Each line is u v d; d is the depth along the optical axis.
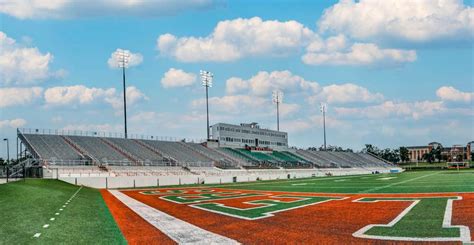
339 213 24.30
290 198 35.81
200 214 25.55
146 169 72.44
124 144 83.06
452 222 19.23
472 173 80.38
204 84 101.56
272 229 18.92
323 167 117.69
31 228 17.70
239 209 27.94
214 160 91.00
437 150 197.88
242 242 15.93
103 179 57.69
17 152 71.25
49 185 46.12
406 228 18.11
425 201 28.98
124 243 15.51
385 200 31.17
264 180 80.06
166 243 15.81
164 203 33.72
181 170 77.69
